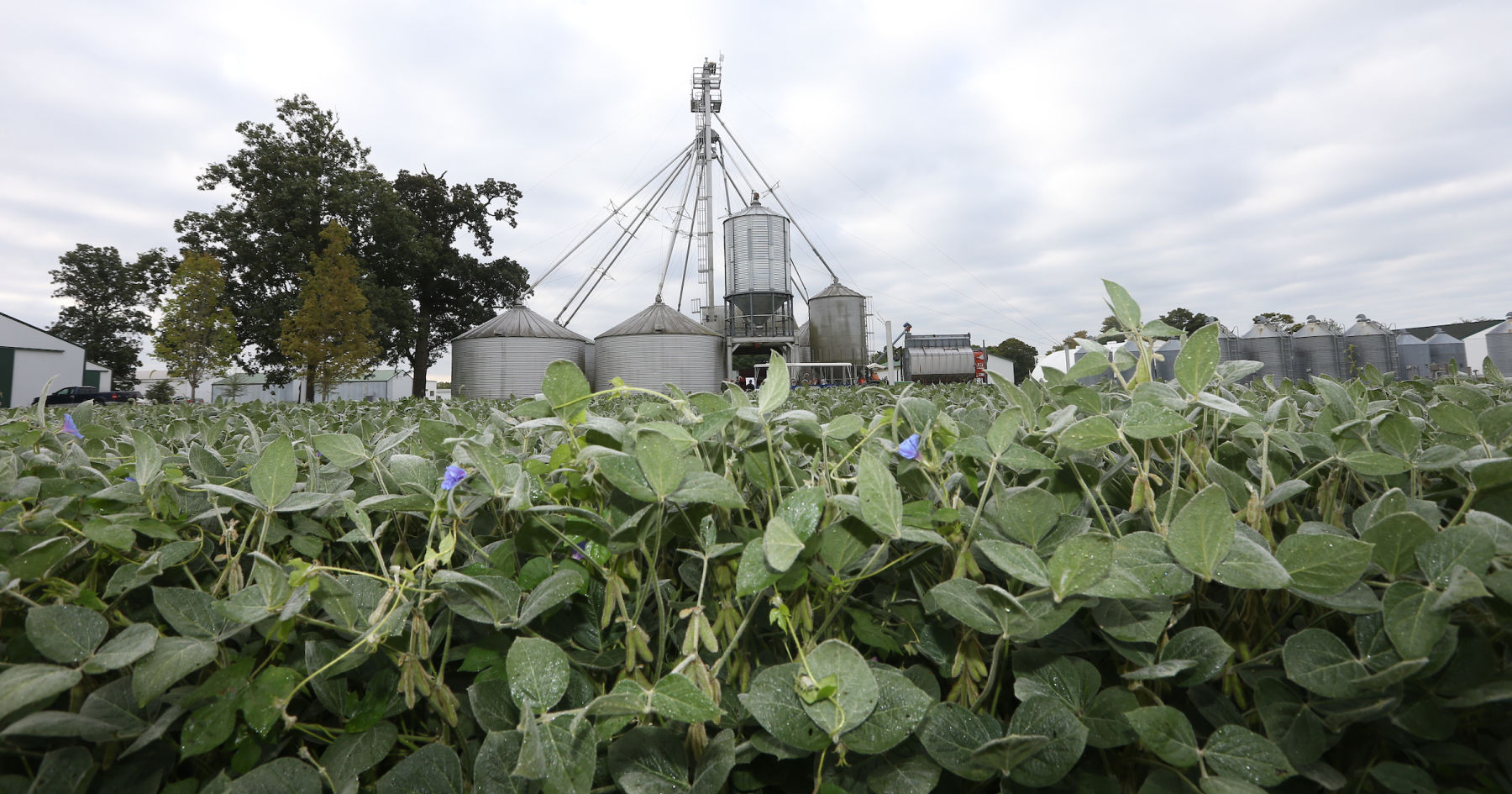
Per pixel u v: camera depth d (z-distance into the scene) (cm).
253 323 3791
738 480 136
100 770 91
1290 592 90
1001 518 104
